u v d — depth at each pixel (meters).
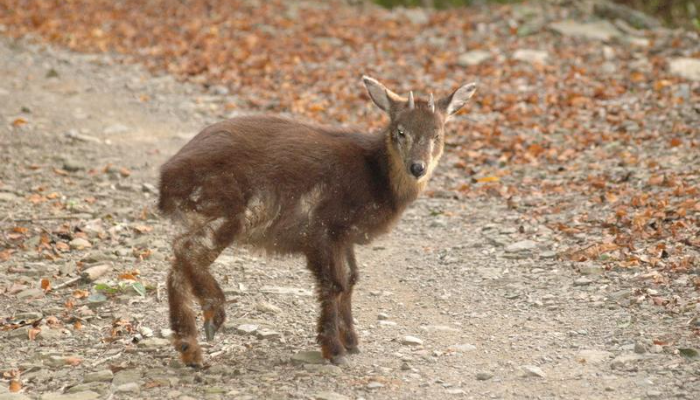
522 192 14.01
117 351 8.85
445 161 15.78
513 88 19.88
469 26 25.72
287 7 29.38
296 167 8.59
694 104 17.41
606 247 11.22
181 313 8.49
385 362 8.64
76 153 15.72
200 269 8.41
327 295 8.62
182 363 8.52
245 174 8.48
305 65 22.22
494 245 12.00
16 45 23.61
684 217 11.78
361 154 8.99
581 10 26.31
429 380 8.17
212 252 8.44
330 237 8.69
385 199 9.02
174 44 24.11
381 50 23.73
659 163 14.23
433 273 11.24
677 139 15.12
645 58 21.41
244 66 21.97
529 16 26.17
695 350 8.35
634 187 13.40
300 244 8.72
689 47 22.06
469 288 10.66
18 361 8.55
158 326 9.49
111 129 17.33
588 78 20.20
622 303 9.73
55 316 9.65
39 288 10.34
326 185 8.70
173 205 8.50
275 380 8.13
